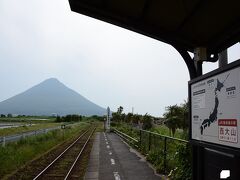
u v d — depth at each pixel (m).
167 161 12.52
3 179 12.25
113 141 31.66
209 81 6.09
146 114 36.75
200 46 7.44
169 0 5.81
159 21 6.90
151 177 11.83
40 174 13.15
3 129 40.03
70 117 118.44
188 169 9.77
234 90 5.11
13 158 16.03
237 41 6.68
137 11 6.65
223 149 5.45
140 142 21.22
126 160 16.70
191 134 7.09
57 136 33.41
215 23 6.36
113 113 77.81
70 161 17.52
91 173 13.28
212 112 5.96
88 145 27.16
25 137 25.52
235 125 5.08
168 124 22.70
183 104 22.66
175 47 7.56
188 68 7.59
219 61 7.34
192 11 6.03
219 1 5.42
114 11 6.88
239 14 5.79
